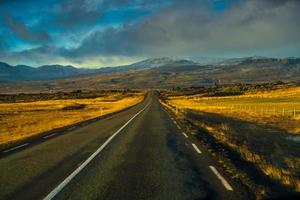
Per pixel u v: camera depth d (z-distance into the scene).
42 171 10.88
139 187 8.76
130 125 28.28
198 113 46.69
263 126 30.47
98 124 30.16
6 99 149.62
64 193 8.23
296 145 19.56
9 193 8.29
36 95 183.00
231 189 8.49
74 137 20.55
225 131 24.11
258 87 173.75
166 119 34.88
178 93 192.62
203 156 13.36
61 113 58.22
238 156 13.29
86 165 11.77
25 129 28.38
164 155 13.66
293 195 7.88
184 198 7.77
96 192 8.30
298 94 119.81
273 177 9.74
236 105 75.19
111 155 13.78
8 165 11.96
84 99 149.38
